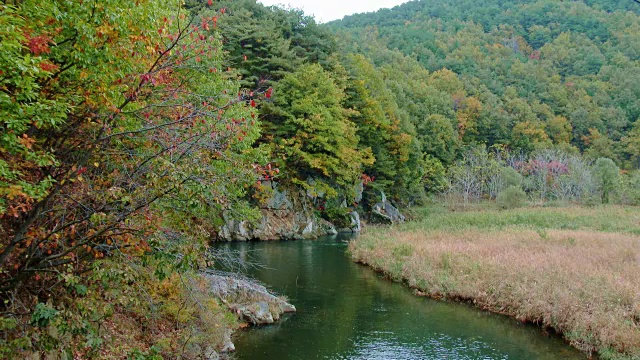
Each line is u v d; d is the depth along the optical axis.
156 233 6.49
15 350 5.82
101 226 6.32
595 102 99.50
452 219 37.72
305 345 11.23
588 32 143.50
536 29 148.12
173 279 10.44
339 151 34.56
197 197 6.63
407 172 50.72
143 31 6.63
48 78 6.20
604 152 82.19
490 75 116.00
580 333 11.38
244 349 10.84
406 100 67.25
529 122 83.44
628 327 10.91
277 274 19.48
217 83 11.85
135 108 7.27
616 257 18.25
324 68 40.06
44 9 5.49
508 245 21.77
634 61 122.94
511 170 60.91
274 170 8.17
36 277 6.27
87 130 6.92
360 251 23.95
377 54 98.94
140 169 6.92
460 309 14.62
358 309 14.48
